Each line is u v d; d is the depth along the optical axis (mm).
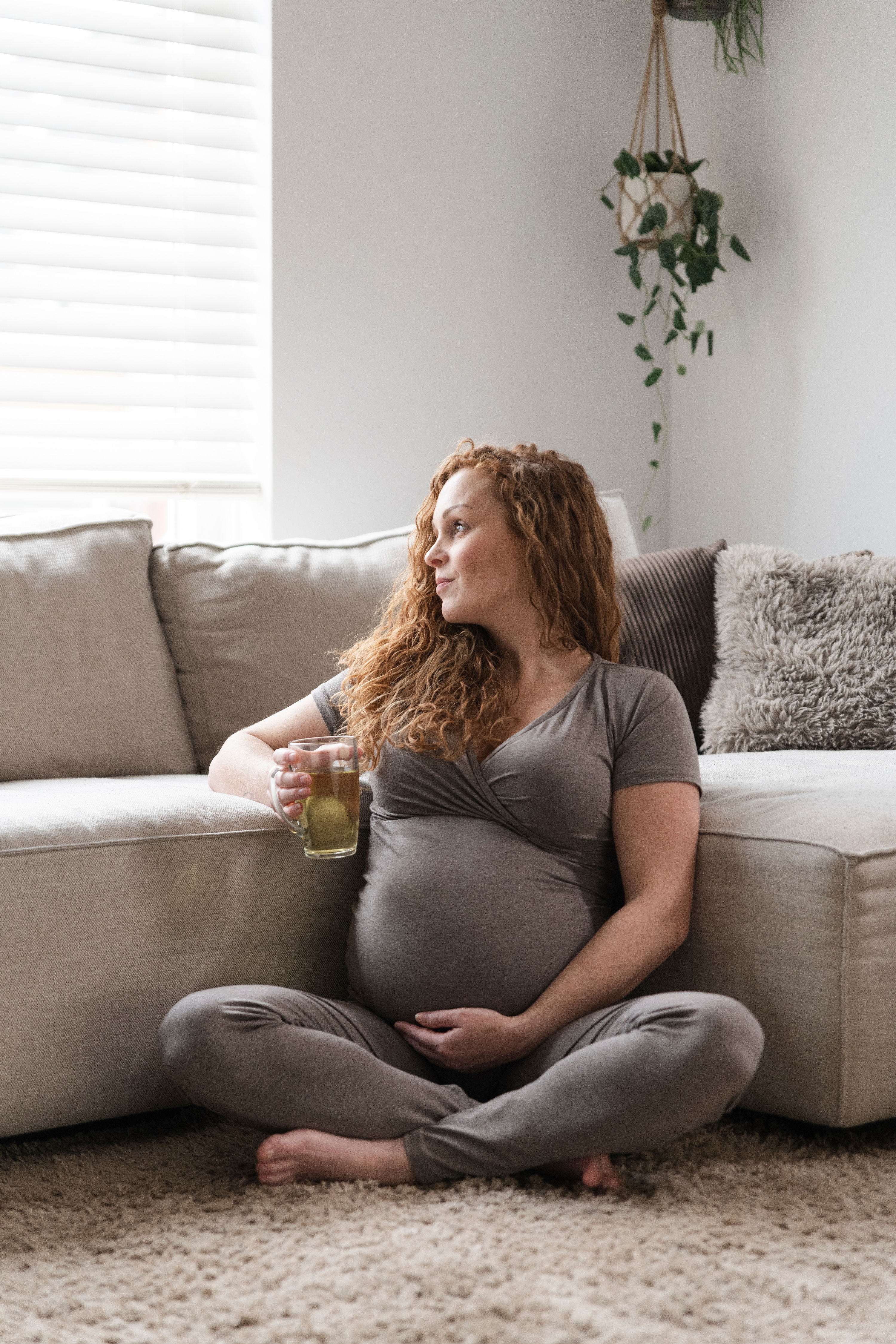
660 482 3475
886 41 2777
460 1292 1223
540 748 1617
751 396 3199
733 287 3242
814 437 3012
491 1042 1500
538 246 3262
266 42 2945
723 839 1653
